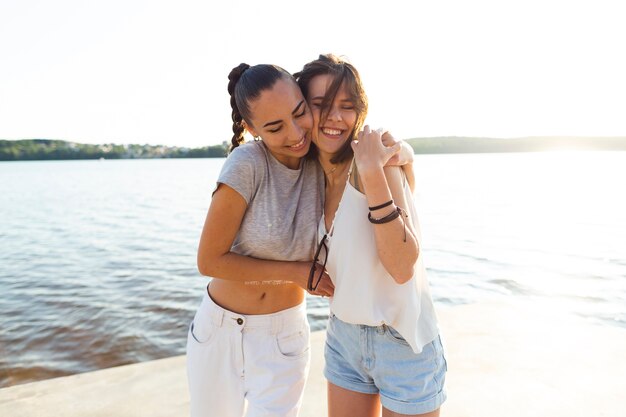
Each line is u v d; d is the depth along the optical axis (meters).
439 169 65.75
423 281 1.76
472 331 4.07
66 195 38.31
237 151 1.82
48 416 3.05
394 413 1.71
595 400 2.98
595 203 24.44
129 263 13.02
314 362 3.64
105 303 9.38
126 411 3.09
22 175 78.06
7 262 13.58
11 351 7.16
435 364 1.73
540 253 12.84
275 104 1.69
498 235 15.79
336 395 1.88
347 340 1.81
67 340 7.56
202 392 2.04
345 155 1.83
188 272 11.78
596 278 10.29
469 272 11.09
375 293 1.68
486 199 27.12
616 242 14.07
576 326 4.15
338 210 1.72
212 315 1.99
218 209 1.78
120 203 30.89
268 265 1.85
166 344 7.38
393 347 1.70
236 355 1.98
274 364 1.99
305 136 1.79
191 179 60.28
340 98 1.78
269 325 1.97
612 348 3.69
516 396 3.04
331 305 1.86
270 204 1.83
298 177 1.89
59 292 10.27
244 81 1.76
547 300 8.86
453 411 2.89
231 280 1.86
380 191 1.53
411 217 1.70
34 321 8.43
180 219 22.42
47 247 15.95
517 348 3.73
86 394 3.32
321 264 1.85
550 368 3.39
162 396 3.26
